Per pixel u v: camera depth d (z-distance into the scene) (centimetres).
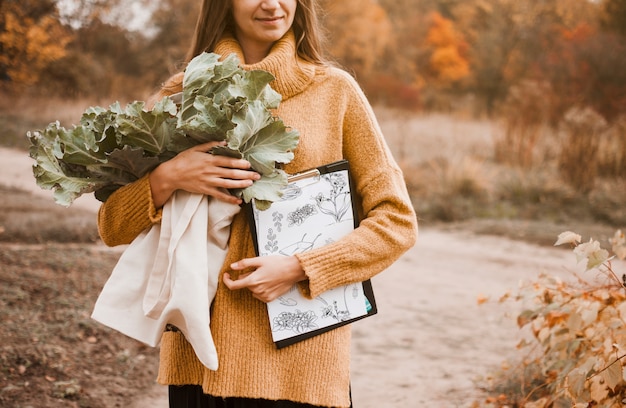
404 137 1488
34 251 540
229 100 169
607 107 1294
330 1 2441
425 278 629
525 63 2552
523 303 303
